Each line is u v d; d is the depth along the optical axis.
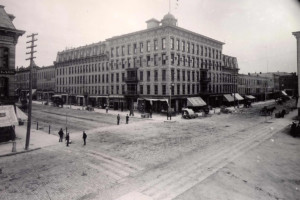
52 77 75.44
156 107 43.94
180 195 10.02
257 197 9.70
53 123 31.91
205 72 50.50
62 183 11.45
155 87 43.12
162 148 18.12
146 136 22.86
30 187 10.99
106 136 22.97
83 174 12.67
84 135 19.30
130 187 10.97
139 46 45.88
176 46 42.84
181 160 15.03
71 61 65.94
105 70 54.50
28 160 15.34
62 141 20.72
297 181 11.33
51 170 13.32
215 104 56.69
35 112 45.88
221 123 31.62
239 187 10.73
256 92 83.75
